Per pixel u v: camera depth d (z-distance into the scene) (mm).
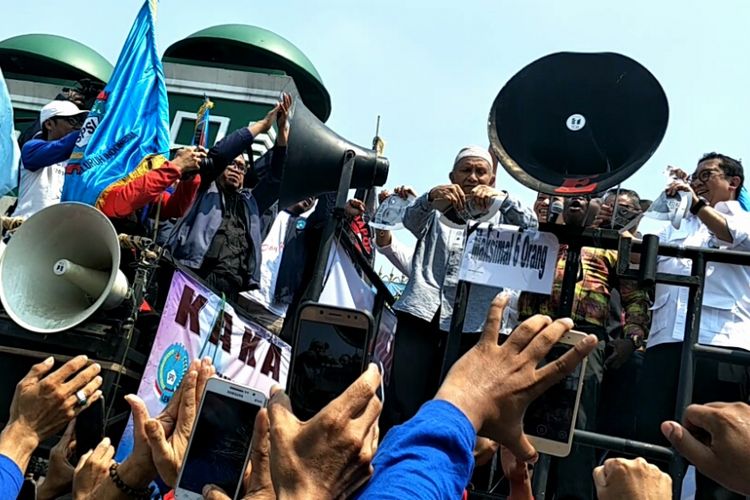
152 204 4695
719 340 4082
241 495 1956
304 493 1428
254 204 5133
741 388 3998
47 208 3949
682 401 2904
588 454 3736
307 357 1857
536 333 1626
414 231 4578
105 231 3867
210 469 1962
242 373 4723
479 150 4762
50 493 2832
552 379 1578
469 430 1484
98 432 3330
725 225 3926
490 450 2363
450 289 4566
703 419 1453
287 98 5008
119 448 3629
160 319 3912
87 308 3961
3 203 6711
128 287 3818
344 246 5277
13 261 3900
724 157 4707
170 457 2184
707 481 3602
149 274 3896
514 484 2164
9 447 2469
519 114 3420
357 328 1856
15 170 4477
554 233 3273
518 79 3412
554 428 1972
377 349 5488
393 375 4539
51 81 9906
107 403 3586
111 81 4707
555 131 3363
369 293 5508
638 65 3236
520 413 1579
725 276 4207
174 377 4020
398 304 4660
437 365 4551
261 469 1783
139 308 3777
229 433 1984
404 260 5688
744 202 4723
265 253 6086
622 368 4488
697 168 4766
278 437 1480
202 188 4766
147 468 2246
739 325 4098
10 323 3832
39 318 3822
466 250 3377
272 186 5301
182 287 4074
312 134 4078
